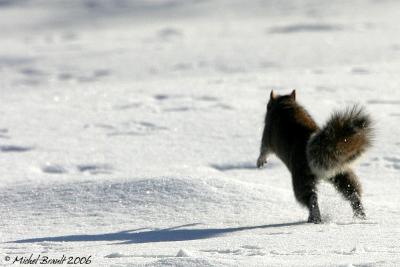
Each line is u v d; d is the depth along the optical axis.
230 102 57.16
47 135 47.50
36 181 31.44
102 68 95.81
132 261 17.16
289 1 192.38
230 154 39.94
